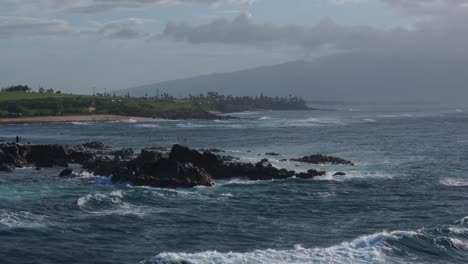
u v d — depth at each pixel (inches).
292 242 1306.6
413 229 1449.3
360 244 1246.9
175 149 2410.2
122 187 2048.5
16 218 1457.9
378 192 2006.6
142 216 1534.2
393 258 1173.1
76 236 1320.1
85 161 2787.9
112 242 1282.0
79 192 1956.2
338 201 1824.6
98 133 5536.4
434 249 1235.9
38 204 1686.8
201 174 2155.5
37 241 1269.7
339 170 2630.4
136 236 1334.9
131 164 2262.6
